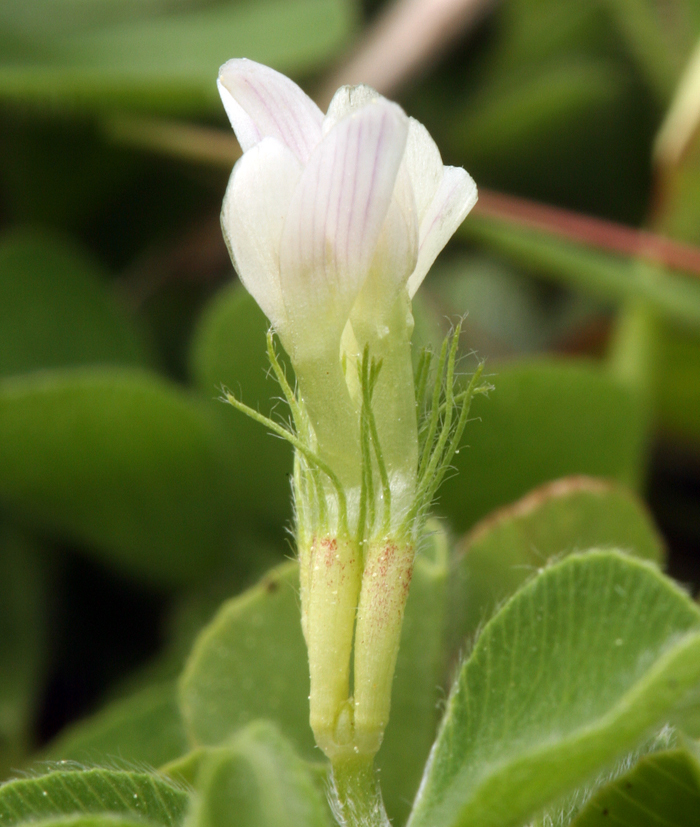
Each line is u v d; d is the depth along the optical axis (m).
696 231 0.10
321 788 0.06
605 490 0.07
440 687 0.06
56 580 0.09
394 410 0.05
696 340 0.10
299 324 0.05
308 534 0.05
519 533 0.07
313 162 0.05
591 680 0.05
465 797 0.05
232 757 0.05
